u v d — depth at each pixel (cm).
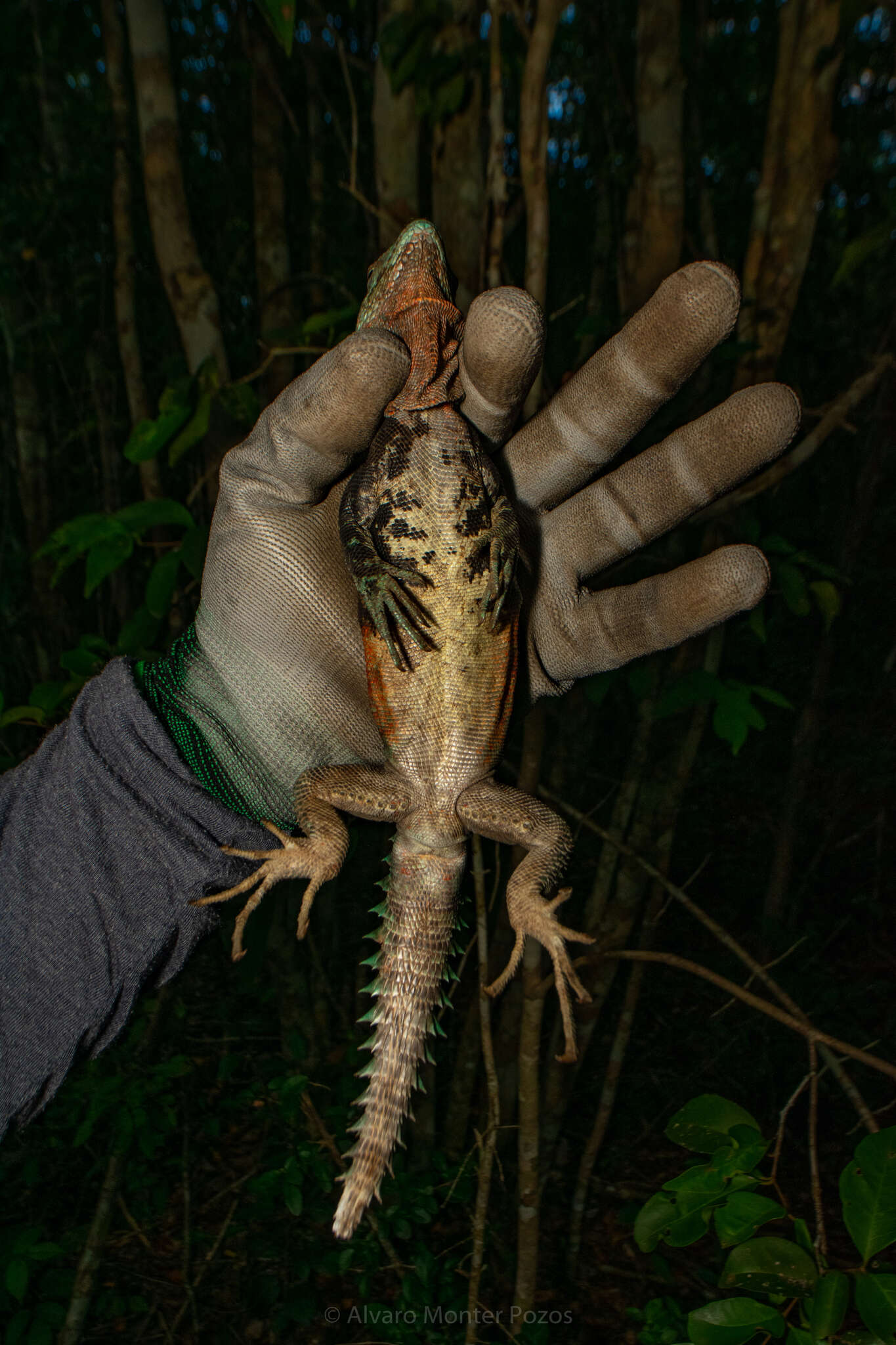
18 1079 26
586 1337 62
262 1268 63
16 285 104
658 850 64
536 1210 52
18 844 27
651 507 27
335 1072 70
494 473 25
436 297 27
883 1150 25
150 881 27
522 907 24
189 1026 82
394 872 25
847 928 100
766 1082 80
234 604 26
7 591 110
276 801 28
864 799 115
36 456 109
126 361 88
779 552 43
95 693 28
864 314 78
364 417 23
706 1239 69
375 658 24
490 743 25
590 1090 81
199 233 109
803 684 118
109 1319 61
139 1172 64
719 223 98
